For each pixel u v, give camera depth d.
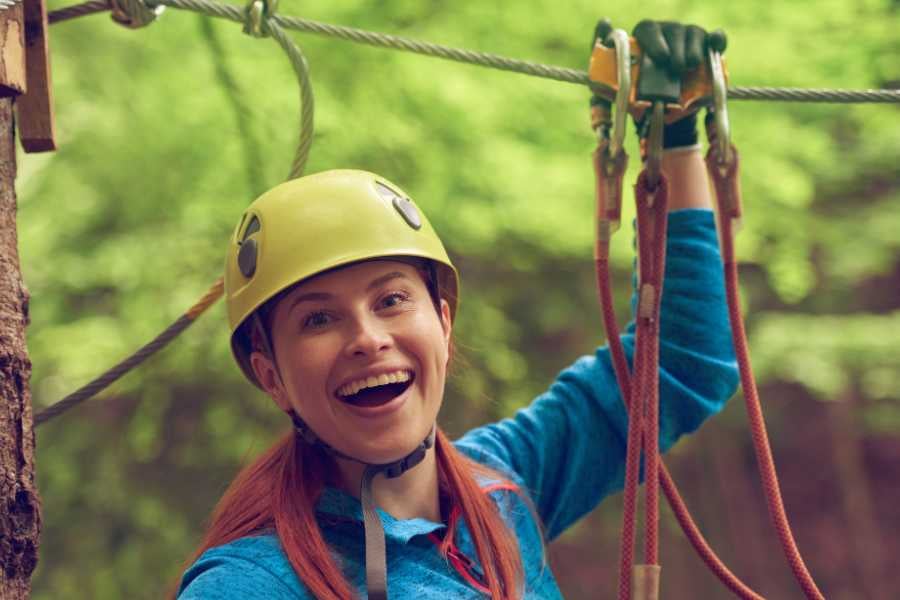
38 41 2.23
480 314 6.98
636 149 5.82
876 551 13.21
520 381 7.12
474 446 2.50
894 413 11.80
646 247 2.33
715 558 2.36
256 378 2.27
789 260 6.76
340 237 2.05
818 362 7.89
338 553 2.10
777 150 6.27
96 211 6.62
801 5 5.69
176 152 6.09
